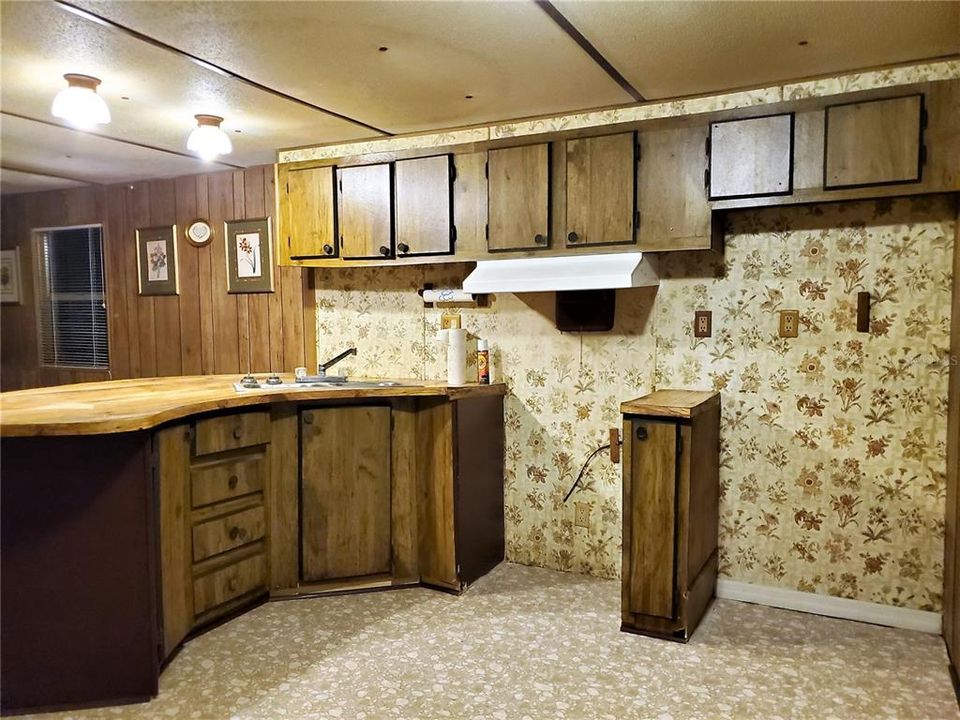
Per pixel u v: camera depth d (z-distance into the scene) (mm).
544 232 2830
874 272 2605
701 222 2580
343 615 2775
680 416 2426
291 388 2965
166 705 2119
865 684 2211
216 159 3756
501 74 2473
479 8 1929
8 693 2096
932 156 2254
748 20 2031
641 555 2551
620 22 2037
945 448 2539
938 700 2111
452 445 2939
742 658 2391
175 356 4277
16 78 2469
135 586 2135
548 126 3090
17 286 4867
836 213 2650
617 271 2625
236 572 2756
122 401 2459
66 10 1903
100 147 3480
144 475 2135
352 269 3688
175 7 1891
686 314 2936
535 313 3246
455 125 3189
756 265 2795
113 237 4426
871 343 2627
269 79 2498
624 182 2684
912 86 2262
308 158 3621
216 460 2652
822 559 2758
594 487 3174
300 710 2080
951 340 2465
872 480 2662
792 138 2426
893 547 2643
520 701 2123
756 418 2836
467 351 3400
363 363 3697
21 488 2078
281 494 2926
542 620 2713
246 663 2371
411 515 3068
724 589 2924
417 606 2859
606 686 2209
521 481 3336
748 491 2867
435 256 3072
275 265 3904
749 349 2830
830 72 2504
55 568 2100
